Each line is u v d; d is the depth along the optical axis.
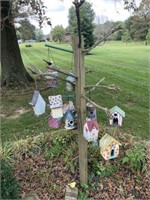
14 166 3.32
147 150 3.50
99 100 6.24
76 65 2.58
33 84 7.71
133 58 13.96
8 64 7.70
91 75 9.30
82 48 2.55
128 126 4.72
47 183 3.09
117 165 3.25
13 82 7.61
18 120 5.22
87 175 3.03
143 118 5.16
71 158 3.34
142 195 2.95
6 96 6.82
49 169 3.28
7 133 4.56
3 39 7.62
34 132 4.54
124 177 3.14
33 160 3.44
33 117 5.29
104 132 3.76
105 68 10.91
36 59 15.47
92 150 3.32
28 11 6.02
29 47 21.22
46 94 6.77
